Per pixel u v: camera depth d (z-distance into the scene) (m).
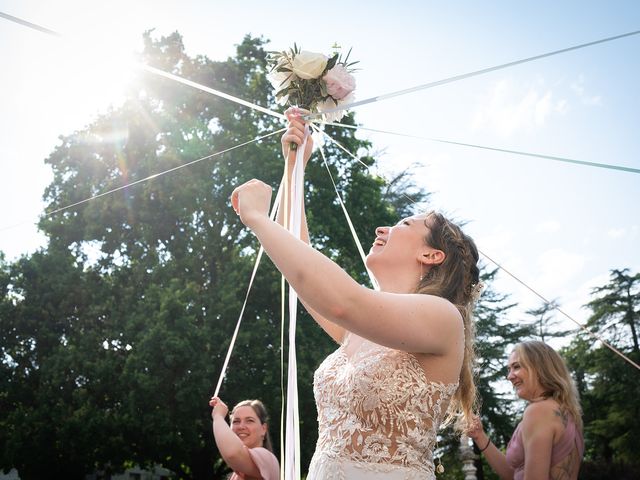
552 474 3.06
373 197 18.27
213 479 18.22
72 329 17.83
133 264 17.59
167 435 15.68
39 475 18.05
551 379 3.18
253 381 16.41
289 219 2.44
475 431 3.74
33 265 17.84
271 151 18.03
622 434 26.17
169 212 17.39
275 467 3.75
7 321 17.80
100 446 16.36
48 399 16.86
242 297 17.00
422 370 1.77
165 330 15.53
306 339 16.59
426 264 2.11
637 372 26.44
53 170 18.95
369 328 1.61
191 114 18.73
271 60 2.66
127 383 15.88
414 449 1.73
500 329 23.91
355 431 1.72
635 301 27.17
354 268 17.72
